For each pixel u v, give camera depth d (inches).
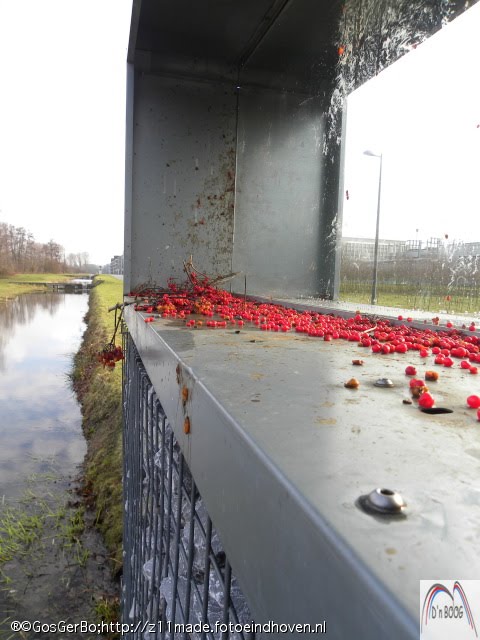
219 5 157.1
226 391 36.5
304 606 18.5
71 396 498.6
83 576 200.7
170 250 198.7
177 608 52.3
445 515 17.8
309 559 18.1
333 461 23.2
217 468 32.5
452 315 120.0
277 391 37.8
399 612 12.5
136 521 100.2
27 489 283.4
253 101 204.2
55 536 229.6
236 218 206.1
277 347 63.5
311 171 215.2
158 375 65.1
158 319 95.3
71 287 2529.5
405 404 35.9
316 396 36.9
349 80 197.6
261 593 23.5
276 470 21.9
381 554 15.0
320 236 218.1
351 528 16.6
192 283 186.1
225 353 55.0
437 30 148.2
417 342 73.5
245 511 26.2
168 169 195.8
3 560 208.2
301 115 211.2
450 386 43.5
